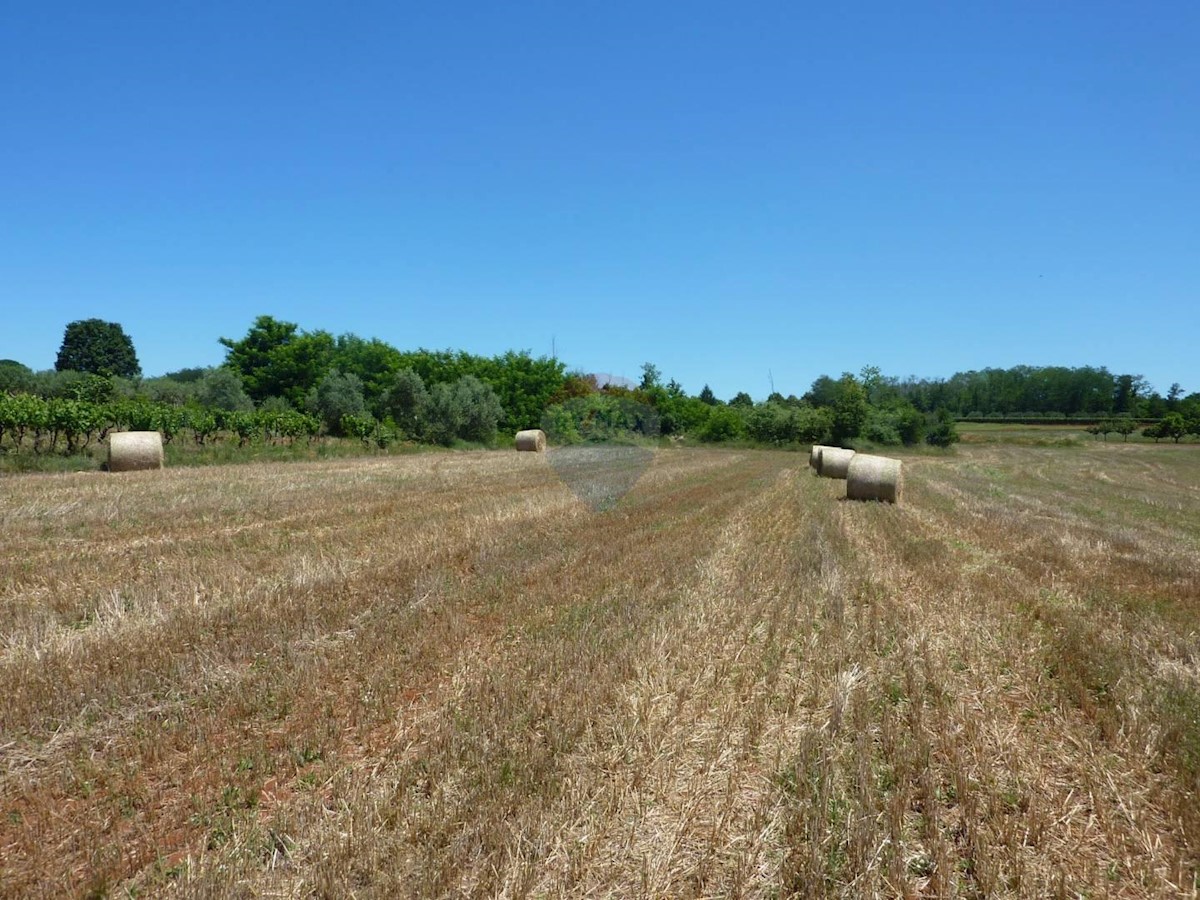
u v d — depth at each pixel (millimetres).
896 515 17875
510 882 3779
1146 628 8562
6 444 24594
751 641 7734
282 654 6855
